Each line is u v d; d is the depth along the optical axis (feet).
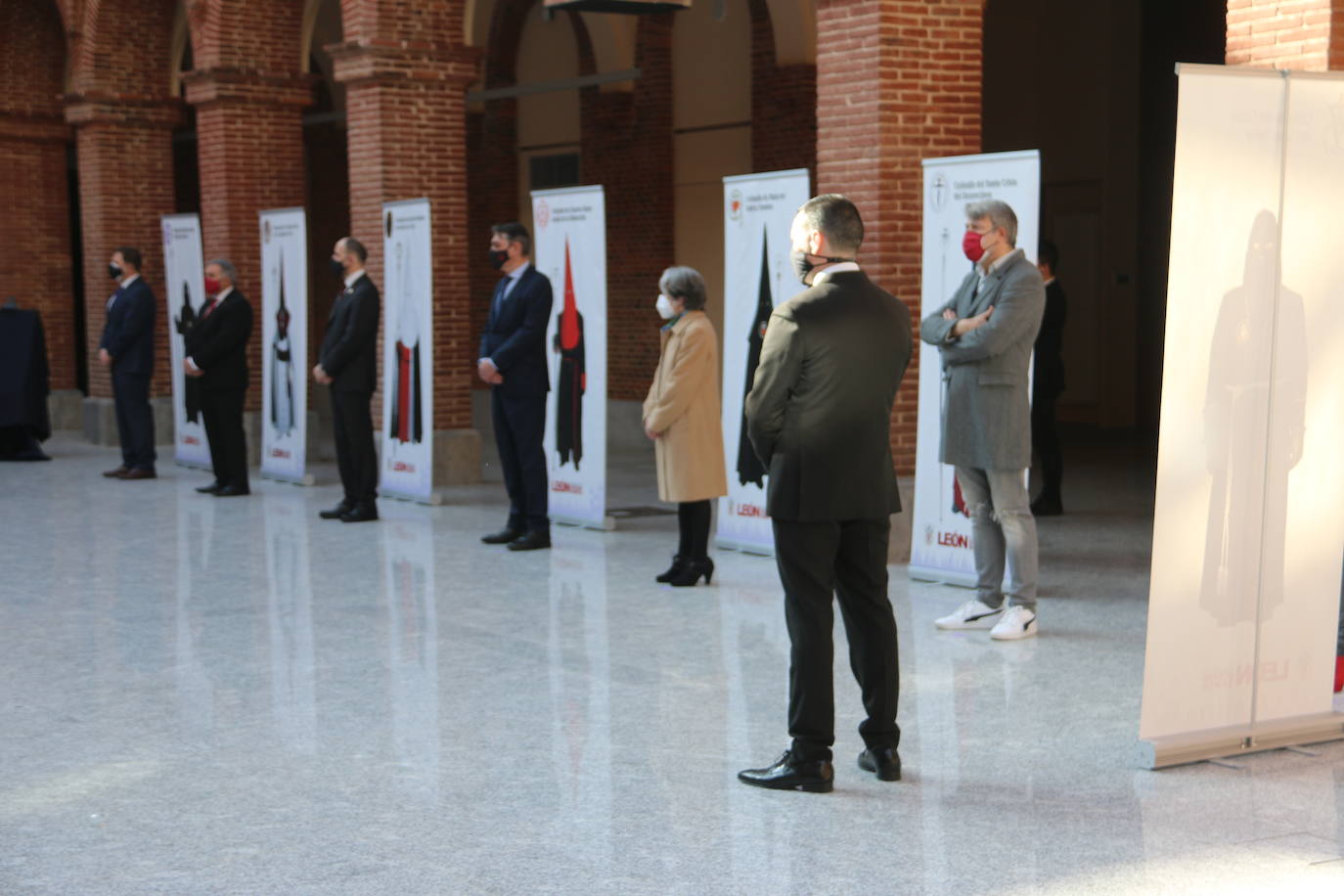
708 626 25.64
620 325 59.11
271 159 52.90
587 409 36.32
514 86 62.44
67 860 15.24
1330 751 18.33
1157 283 55.31
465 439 45.91
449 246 46.03
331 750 18.88
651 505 40.93
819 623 16.69
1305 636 18.62
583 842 15.46
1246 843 15.23
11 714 20.88
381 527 37.17
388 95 44.88
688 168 56.24
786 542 16.60
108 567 32.14
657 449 28.84
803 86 50.60
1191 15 53.11
